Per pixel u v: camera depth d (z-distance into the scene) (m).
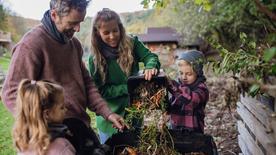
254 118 3.24
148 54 3.28
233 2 7.00
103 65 3.17
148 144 2.71
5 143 5.62
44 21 2.46
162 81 2.92
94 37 3.15
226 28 9.02
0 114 7.81
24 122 2.13
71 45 2.64
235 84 2.30
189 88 3.10
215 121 6.57
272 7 1.99
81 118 2.67
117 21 3.10
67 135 2.26
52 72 2.47
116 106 3.25
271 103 2.76
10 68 2.37
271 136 2.60
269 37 2.08
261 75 2.10
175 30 17.12
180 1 3.01
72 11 2.33
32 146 2.11
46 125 2.12
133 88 2.91
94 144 2.43
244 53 2.20
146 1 2.63
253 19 6.55
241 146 4.07
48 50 2.43
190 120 3.07
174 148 2.78
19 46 2.38
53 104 2.16
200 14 11.49
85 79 2.88
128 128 2.79
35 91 2.12
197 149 2.75
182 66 3.13
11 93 2.32
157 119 2.77
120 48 3.17
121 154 2.68
